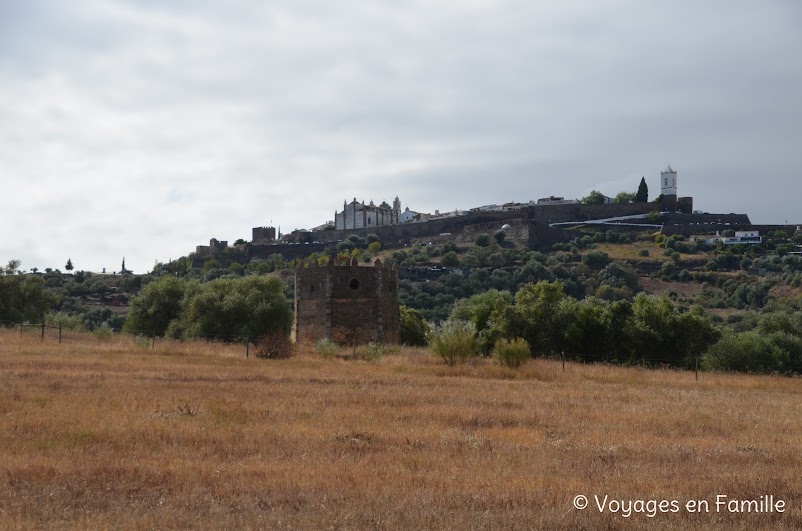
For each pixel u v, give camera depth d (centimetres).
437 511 1945
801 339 8512
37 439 2602
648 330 8275
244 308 9756
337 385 4444
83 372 4547
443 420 3297
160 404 3372
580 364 7081
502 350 6103
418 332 10931
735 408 4031
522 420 3369
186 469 2289
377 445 2734
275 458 2481
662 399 4331
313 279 8162
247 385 4247
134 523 1814
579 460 2586
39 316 10581
